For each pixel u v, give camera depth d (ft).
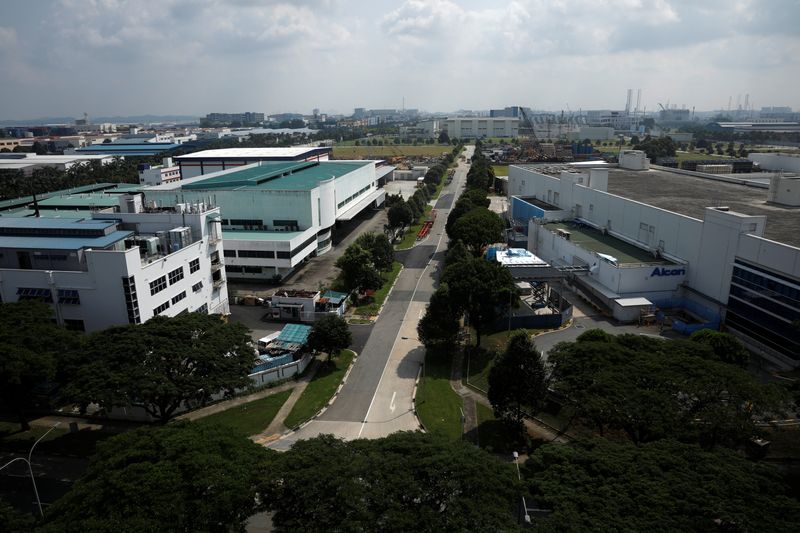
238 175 379.14
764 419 127.24
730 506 82.69
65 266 189.57
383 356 205.16
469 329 229.86
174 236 210.79
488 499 89.35
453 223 336.90
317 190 334.65
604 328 222.48
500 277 204.13
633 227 282.56
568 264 288.92
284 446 147.84
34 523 91.20
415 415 163.84
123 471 92.53
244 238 298.56
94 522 82.84
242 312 247.70
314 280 291.99
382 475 92.68
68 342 154.10
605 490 88.69
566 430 152.46
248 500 92.48
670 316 232.32
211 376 148.56
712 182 369.50
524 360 140.15
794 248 181.78
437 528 81.92
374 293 273.95
